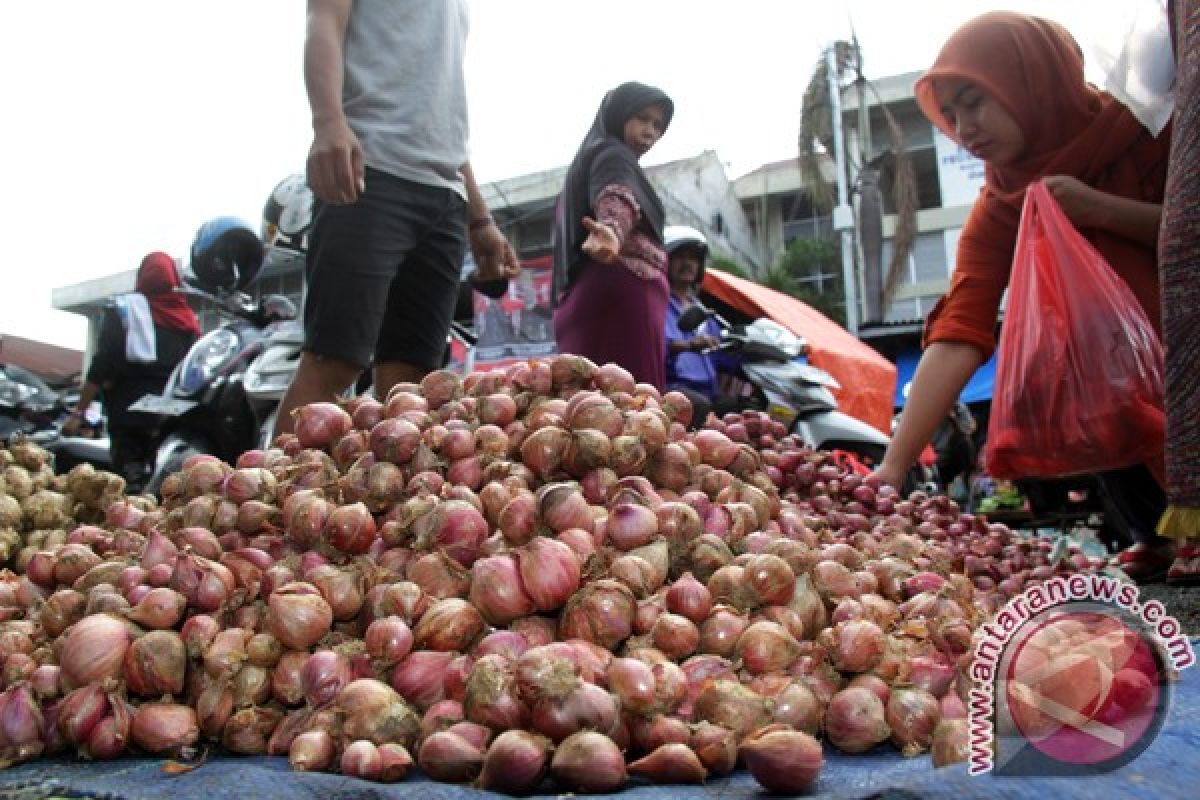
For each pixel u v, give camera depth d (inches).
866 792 33.8
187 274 226.1
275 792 39.5
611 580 52.7
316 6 105.8
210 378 179.2
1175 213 82.3
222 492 69.1
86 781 44.1
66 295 933.2
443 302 127.6
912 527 97.5
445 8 121.1
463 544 57.9
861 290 681.6
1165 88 112.0
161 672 50.2
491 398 73.4
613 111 147.2
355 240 108.8
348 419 76.1
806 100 642.8
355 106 113.3
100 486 110.4
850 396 305.0
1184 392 81.3
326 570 55.6
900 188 627.8
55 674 51.7
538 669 43.8
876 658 50.5
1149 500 125.2
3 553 101.6
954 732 42.6
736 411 190.5
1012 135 127.6
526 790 41.2
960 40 130.5
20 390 263.6
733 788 41.9
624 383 78.3
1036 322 113.8
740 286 331.9
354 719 45.7
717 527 64.2
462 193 126.8
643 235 140.4
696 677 49.1
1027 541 108.0
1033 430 114.4
